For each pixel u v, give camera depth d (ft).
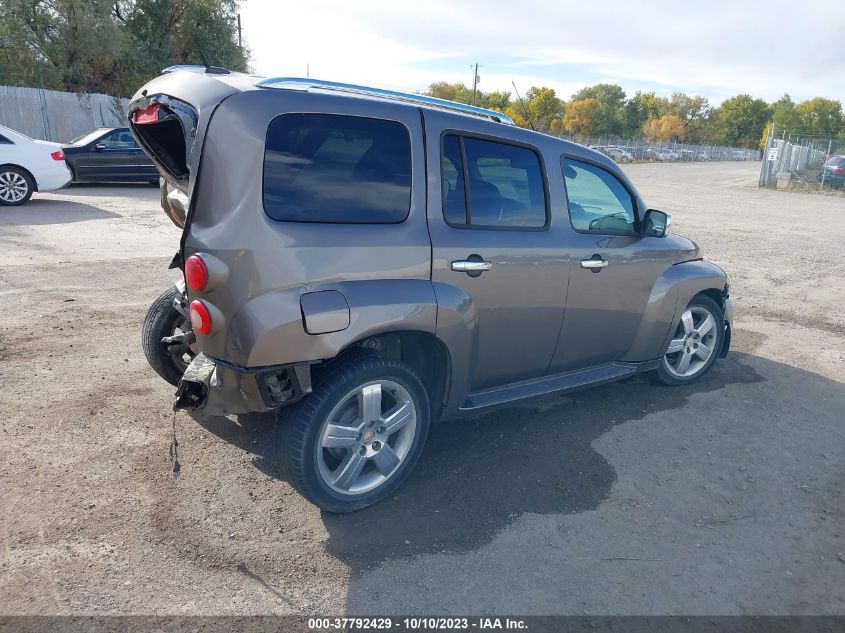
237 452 12.22
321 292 9.43
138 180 53.06
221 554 9.48
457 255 10.96
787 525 10.84
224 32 100.73
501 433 13.66
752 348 19.94
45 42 79.97
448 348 10.99
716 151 295.28
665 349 15.55
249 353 9.11
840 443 13.89
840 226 52.42
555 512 10.91
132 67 90.27
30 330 18.22
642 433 13.92
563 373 14.07
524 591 9.02
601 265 13.38
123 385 14.87
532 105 267.39
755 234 45.44
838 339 21.21
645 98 429.79
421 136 10.84
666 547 10.11
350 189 10.00
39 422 12.94
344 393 9.83
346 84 10.96
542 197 12.65
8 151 40.14
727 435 14.02
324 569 9.29
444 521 10.52
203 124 9.15
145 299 21.86
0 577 8.75
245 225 9.05
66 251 28.55
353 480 10.43
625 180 14.43
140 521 10.10
